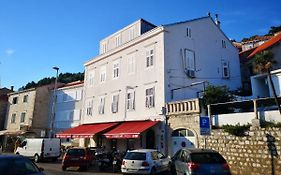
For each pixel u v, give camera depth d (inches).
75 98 1588.3
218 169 444.1
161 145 855.1
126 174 627.2
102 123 1167.0
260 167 591.8
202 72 1026.7
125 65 1101.1
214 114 745.0
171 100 894.4
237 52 1224.8
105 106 1178.0
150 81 954.1
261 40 1787.6
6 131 1854.1
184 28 1007.6
